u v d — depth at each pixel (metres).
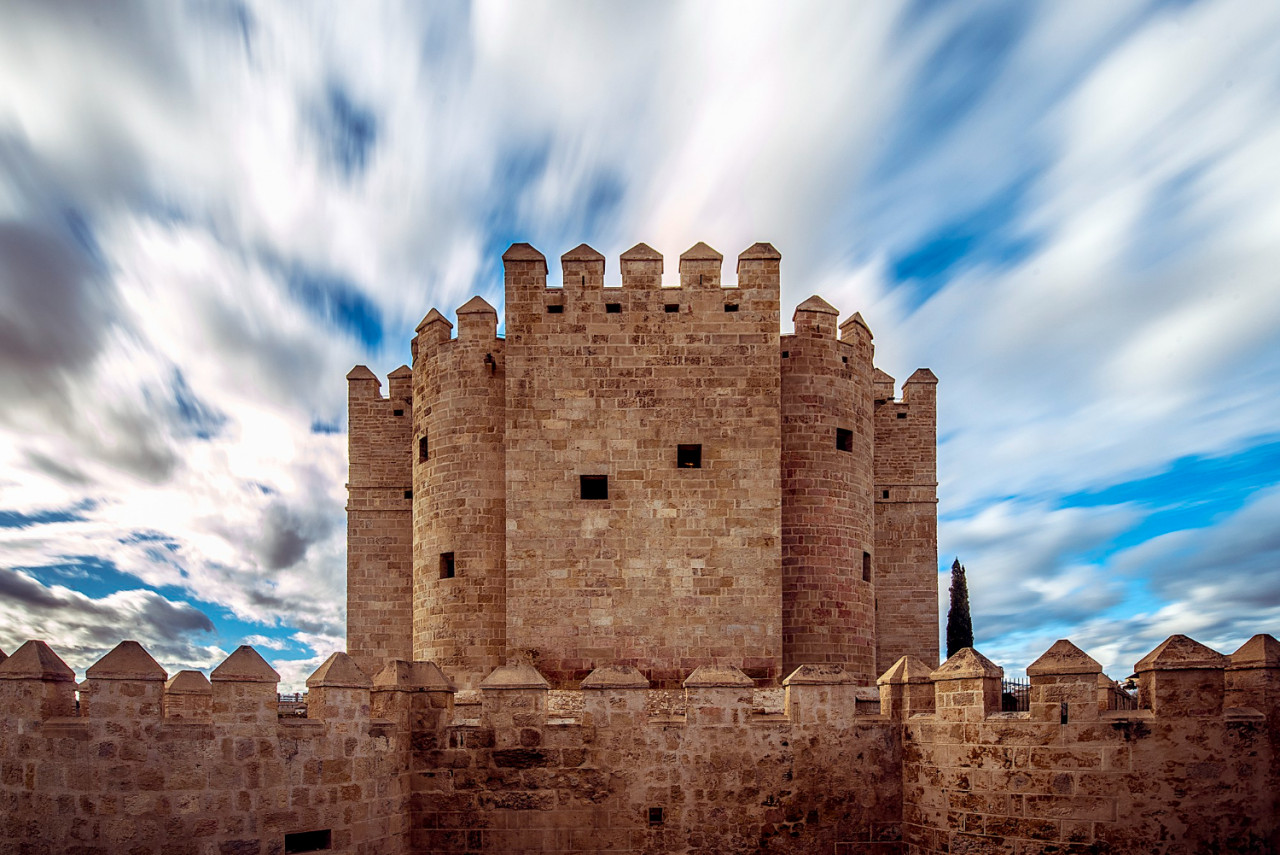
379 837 19.88
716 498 29.23
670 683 28.33
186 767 17.33
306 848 18.55
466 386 31.70
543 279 30.16
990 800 19.42
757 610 28.72
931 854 20.45
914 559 38.19
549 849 20.83
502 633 30.30
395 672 21.16
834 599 30.42
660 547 29.00
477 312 32.06
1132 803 18.08
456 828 20.94
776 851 20.91
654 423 29.58
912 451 38.81
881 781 21.42
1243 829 17.69
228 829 17.52
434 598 31.36
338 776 19.11
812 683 21.50
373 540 37.91
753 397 29.72
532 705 21.33
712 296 30.17
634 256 30.31
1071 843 18.41
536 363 29.78
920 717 21.16
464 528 30.95
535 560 28.94
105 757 17.00
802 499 30.69
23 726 17.70
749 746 21.22
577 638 28.58
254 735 18.02
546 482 29.28
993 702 19.97
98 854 16.83
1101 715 18.50
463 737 21.22
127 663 17.33
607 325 29.97
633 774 21.08
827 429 31.25
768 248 30.36
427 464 32.47
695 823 20.94
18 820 17.45
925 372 39.25
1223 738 17.89
